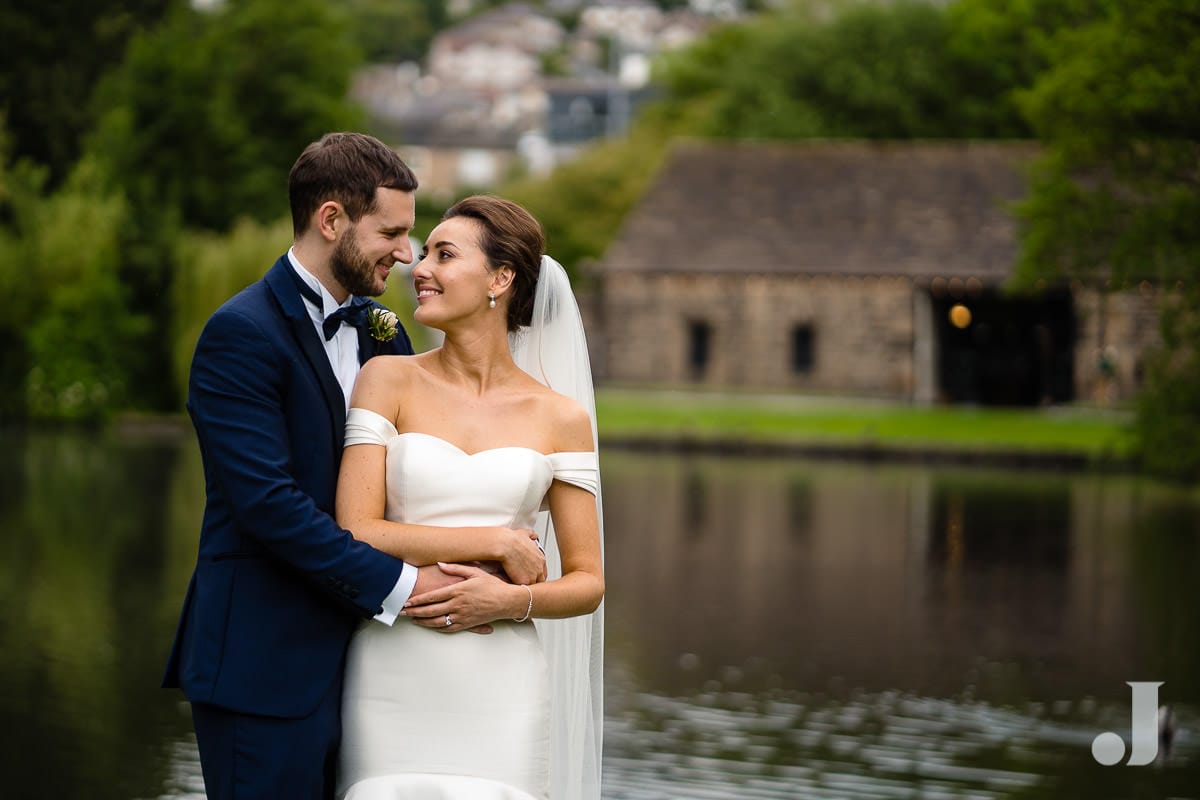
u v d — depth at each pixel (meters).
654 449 31.00
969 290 39.00
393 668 3.71
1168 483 25.75
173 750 8.66
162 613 12.44
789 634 13.26
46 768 8.26
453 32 156.38
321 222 3.76
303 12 38.72
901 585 15.82
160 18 36.50
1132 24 20.08
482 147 110.62
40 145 34.50
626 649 12.54
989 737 9.89
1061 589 15.66
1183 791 8.69
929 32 48.44
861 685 11.34
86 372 30.03
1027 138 47.16
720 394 39.81
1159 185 20.53
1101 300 37.28
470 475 3.73
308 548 3.57
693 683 11.31
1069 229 21.47
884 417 34.81
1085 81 20.36
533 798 3.75
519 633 3.79
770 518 20.98
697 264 40.25
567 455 3.87
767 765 9.09
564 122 125.81
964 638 13.16
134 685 10.15
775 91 49.41
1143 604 14.85
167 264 31.17
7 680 10.21
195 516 18.03
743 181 41.72
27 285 30.17
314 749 3.66
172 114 34.09
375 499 3.74
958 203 40.00
